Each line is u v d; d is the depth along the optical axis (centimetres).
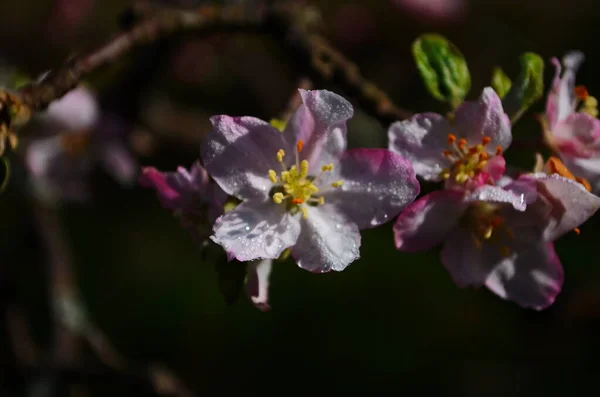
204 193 46
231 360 83
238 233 45
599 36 96
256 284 45
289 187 46
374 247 88
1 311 60
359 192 46
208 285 88
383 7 87
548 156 47
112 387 58
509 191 45
